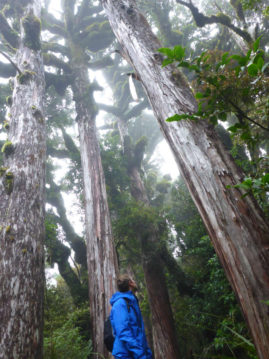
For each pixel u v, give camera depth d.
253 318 1.55
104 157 14.28
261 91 3.84
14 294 4.59
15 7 10.39
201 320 7.57
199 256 9.59
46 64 13.27
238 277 1.69
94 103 12.51
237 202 1.87
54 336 5.14
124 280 2.59
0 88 12.60
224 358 1.38
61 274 12.80
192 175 2.20
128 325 2.21
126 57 3.56
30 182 6.07
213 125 2.22
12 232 5.22
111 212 13.48
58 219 14.28
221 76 1.91
